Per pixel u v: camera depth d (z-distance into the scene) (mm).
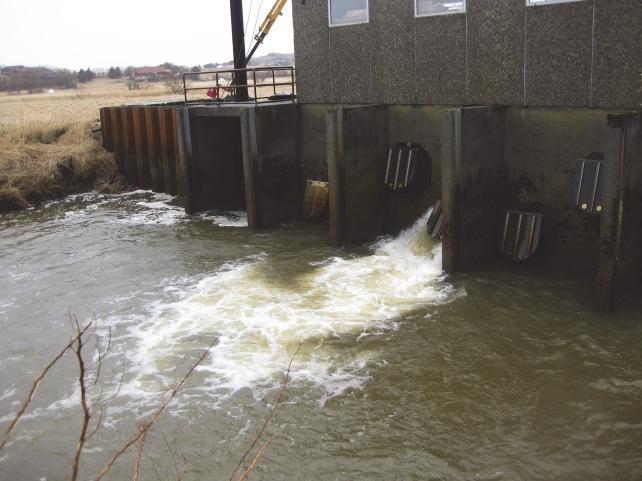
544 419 7402
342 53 14781
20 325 10883
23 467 7113
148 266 13602
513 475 6500
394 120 14016
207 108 17219
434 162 13406
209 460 7023
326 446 7133
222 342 9695
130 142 23047
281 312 10688
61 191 22328
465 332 9641
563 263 11711
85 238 16297
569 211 11406
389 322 10125
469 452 6895
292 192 16812
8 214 19828
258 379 8578
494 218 12391
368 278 12102
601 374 8266
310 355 9180
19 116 36375
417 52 13109
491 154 11945
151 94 66750
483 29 11820
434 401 7883
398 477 6559
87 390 8570
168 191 21406
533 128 11633
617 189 9359
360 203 14062
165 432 7547
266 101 19531
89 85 163375
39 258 14672
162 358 9305
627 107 10148
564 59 10781
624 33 9938
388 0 13383
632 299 10273
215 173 18641
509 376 8352
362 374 8594
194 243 15234
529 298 10680
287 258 13586
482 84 12117
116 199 21422
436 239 12844
